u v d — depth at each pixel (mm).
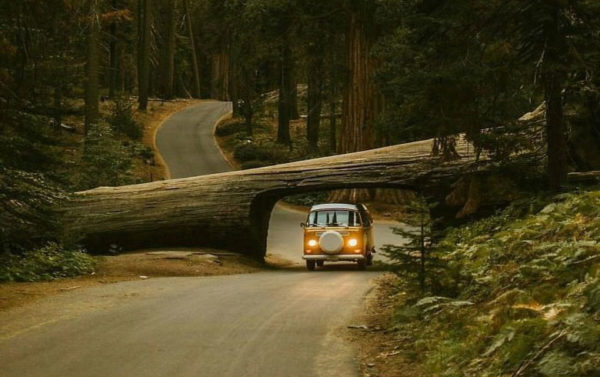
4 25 17438
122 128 61375
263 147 59125
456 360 7793
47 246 20922
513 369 6648
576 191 13484
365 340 10211
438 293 11297
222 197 24312
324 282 18203
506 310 8234
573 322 6281
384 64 31109
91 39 47125
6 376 8336
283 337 10445
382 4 31641
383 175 22438
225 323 11656
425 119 14773
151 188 25078
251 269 23172
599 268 8008
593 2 12391
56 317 12328
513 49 13461
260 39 43000
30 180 18281
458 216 18547
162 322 11773
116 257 22875
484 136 14297
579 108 16031
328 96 55375
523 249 11281
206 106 85875
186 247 24875
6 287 16203
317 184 23438
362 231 23000
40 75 19109
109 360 9070
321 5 38594
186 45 97000
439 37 14734
